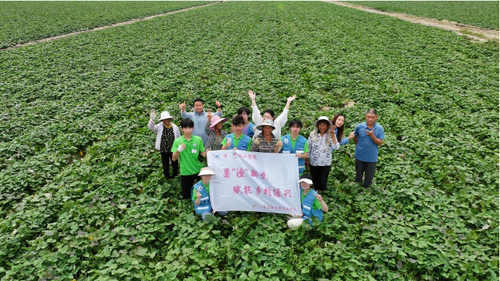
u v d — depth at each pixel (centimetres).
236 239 590
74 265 537
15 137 994
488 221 634
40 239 578
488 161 851
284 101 1279
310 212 640
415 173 806
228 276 518
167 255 558
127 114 1162
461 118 1103
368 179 755
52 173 828
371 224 636
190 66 1767
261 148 675
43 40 2600
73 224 611
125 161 838
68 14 4106
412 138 988
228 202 659
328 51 2075
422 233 601
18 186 746
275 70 1670
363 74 1595
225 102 1245
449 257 546
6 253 559
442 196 716
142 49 2188
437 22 3544
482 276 530
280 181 657
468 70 1672
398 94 1324
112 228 629
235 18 3828
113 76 1591
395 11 4484
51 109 1204
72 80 1527
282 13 4259
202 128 784
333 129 682
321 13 4234
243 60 1864
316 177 744
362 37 2541
